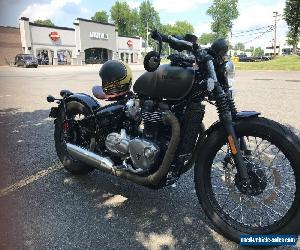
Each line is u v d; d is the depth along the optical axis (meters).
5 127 6.96
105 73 3.79
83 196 3.89
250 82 15.29
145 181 3.29
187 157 3.30
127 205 3.67
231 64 2.99
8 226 3.28
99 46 59.47
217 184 3.59
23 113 8.45
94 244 3.01
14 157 5.12
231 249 2.92
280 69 25.92
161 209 3.58
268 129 2.78
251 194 2.90
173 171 3.28
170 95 3.17
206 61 2.94
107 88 3.81
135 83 3.47
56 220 3.39
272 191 3.01
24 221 3.37
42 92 12.71
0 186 4.14
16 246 2.98
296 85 13.79
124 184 4.20
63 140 4.51
